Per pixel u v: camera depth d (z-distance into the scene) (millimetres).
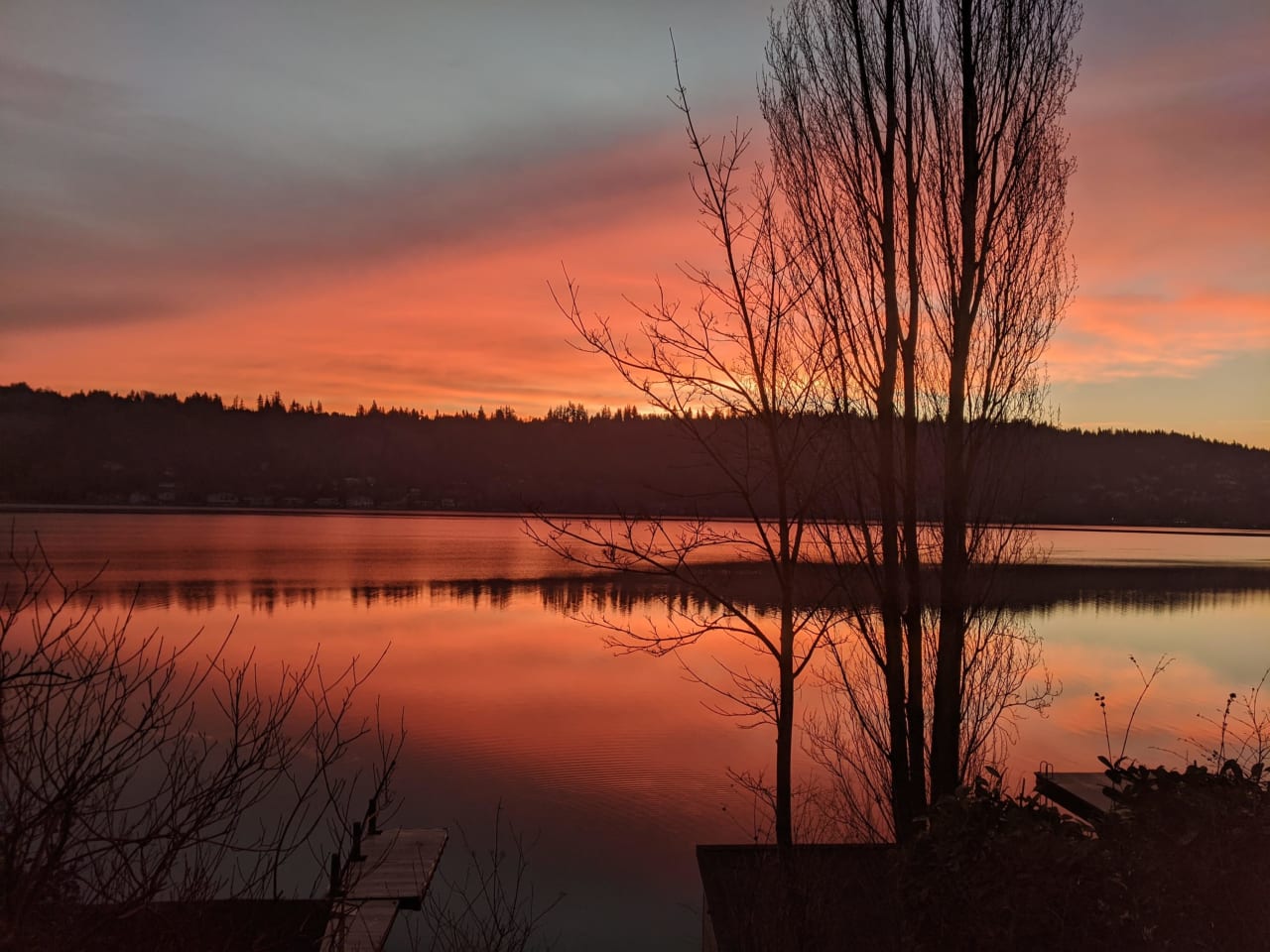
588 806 17094
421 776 18609
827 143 9078
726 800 17453
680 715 24625
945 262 8977
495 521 166500
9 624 3535
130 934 3873
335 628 40281
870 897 6328
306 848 13141
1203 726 22344
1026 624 41375
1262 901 4508
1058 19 9086
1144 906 4652
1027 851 5020
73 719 3668
